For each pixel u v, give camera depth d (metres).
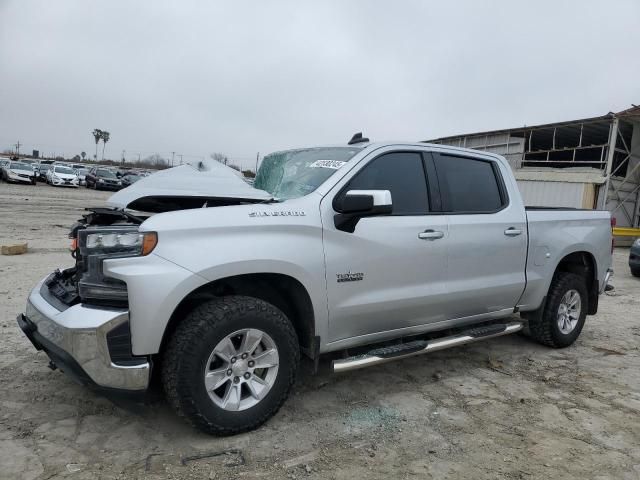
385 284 3.72
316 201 3.46
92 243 2.92
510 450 3.21
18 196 26.12
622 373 4.68
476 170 4.56
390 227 3.73
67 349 2.85
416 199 4.01
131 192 3.44
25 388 3.79
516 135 22.89
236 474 2.82
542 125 20.94
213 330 2.97
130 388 2.85
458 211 4.28
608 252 5.71
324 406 3.75
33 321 3.31
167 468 2.85
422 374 4.48
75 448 3.02
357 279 3.56
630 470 3.02
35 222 15.16
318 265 3.35
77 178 39.22
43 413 3.43
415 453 3.13
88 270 2.95
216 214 3.09
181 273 2.87
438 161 4.24
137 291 2.79
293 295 3.46
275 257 3.16
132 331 2.82
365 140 4.24
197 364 2.94
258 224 3.17
